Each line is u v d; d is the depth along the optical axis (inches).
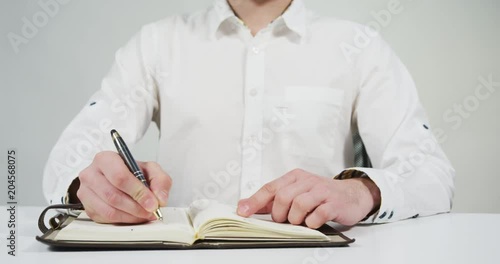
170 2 61.4
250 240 21.5
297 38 41.7
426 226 27.9
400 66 42.7
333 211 24.8
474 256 20.1
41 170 60.6
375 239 23.9
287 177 26.7
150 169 26.4
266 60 41.2
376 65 41.8
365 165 43.4
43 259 18.9
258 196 25.3
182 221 24.3
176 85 41.8
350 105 42.2
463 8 65.3
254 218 26.0
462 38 65.6
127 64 43.1
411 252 20.9
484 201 66.4
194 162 40.8
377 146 39.8
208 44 42.1
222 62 41.6
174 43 43.0
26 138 60.3
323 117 40.6
